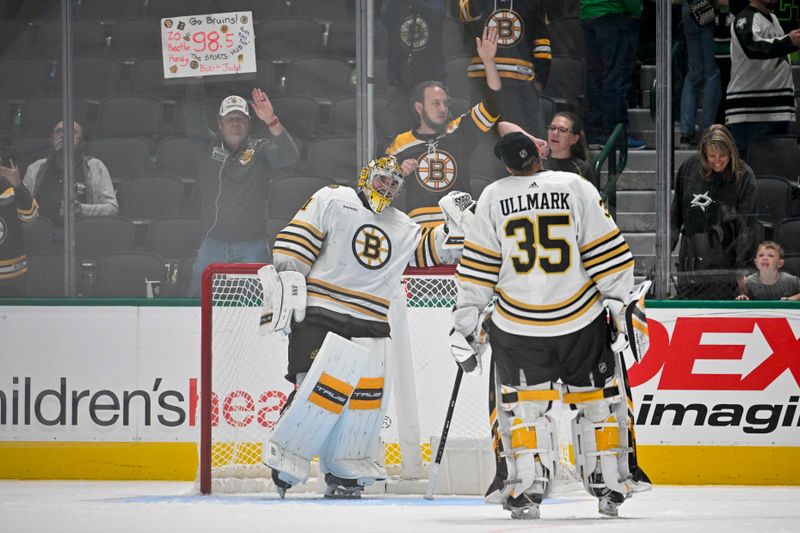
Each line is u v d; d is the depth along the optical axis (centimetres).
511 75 2731
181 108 2805
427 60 2723
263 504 1848
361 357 1989
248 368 2338
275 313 1959
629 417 1622
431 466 2000
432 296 2302
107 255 2731
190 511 1681
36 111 2806
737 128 2794
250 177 2761
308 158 2783
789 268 2603
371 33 2694
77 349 2566
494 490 1578
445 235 2102
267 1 2808
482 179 2752
